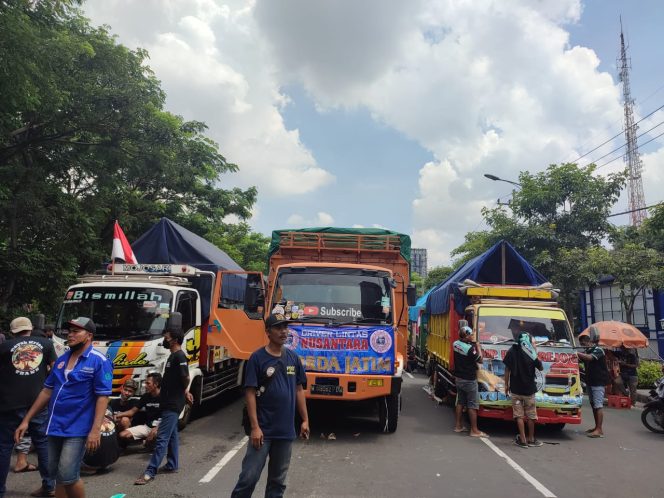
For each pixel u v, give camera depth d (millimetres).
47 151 15781
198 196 25672
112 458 6355
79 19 15586
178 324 6539
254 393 4363
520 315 9898
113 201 18422
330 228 10766
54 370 4598
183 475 6328
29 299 14781
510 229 23141
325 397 8062
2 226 14703
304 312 8445
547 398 9039
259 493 5691
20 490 5656
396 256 10383
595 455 7965
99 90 13922
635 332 13773
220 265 11406
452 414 11227
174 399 6328
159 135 16641
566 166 23188
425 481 6344
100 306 8453
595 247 20453
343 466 6910
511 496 5871
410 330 24344
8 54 9844
